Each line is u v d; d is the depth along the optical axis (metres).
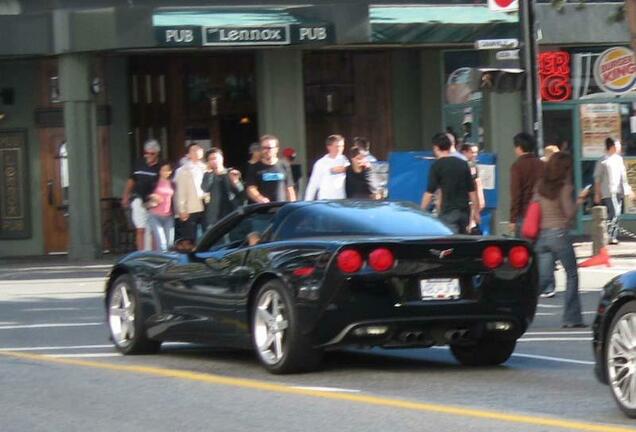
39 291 46.78
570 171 33.06
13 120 64.56
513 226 38.94
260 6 58.28
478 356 26.58
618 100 63.25
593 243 50.94
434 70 66.00
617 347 20.39
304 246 24.67
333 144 47.78
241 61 66.25
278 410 21.62
